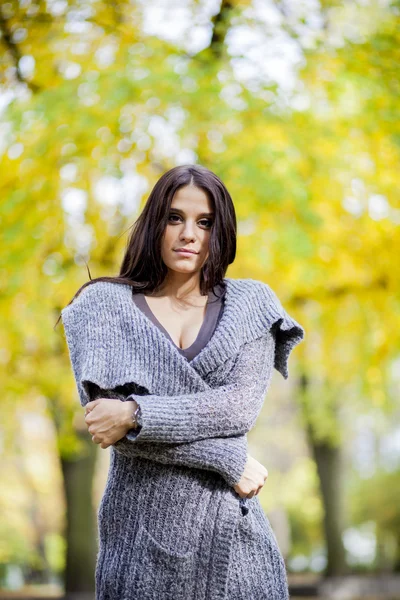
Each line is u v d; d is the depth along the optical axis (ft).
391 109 37.22
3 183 37.50
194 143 36.50
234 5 37.24
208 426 11.69
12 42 37.32
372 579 91.09
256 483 11.99
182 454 11.68
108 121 35.50
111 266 39.27
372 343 43.62
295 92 37.76
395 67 37.40
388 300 40.78
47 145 35.99
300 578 107.96
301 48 37.17
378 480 118.32
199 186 12.59
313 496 127.24
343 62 37.47
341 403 75.31
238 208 35.76
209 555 11.82
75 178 36.78
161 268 12.71
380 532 117.19
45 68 37.78
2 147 36.99
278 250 36.55
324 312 42.47
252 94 36.19
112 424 11.49
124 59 36.19
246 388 12.17
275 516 141.28
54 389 44.19
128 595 11.69
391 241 39.34
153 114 35.94
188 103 35.45
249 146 36.04
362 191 38.58
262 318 12.72
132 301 12.57
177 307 12.72
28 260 37.65
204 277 12.72
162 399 11.60
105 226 38.63
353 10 39.06
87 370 11.89
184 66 36.27
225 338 12.25
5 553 97.45
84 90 35.99
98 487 101.86
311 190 37.91
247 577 12.16
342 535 87.10
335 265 39.93
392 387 61.41
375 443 129.49
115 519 12.05
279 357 13.20
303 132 37.29
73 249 39.24
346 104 38.58
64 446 48.01
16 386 43.86
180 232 12.55
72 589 65.16
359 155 38.58
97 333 12.23
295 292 41.70
